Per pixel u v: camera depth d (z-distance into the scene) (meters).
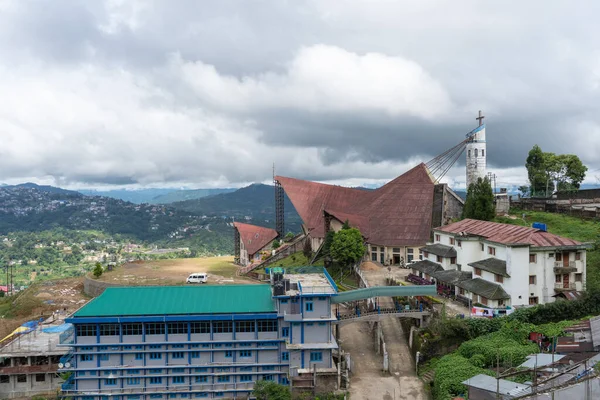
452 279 91.06
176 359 74.00
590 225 114.81
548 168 155.75
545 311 74.56
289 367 73.50
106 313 72.44
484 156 150.75
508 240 82.56
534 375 46.59
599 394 42.38
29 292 130.00
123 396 73.12
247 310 74.25
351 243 115.94
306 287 76.69
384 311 83.38
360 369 77.25
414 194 144.38
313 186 165.38
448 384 60.50
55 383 77.19
